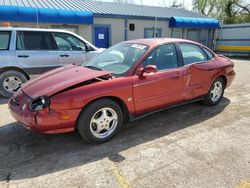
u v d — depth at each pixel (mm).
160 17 17578
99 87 3438
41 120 3129
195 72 4637
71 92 3260
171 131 4066
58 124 3229
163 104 4246
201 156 3254
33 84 3668
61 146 3586
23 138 3854
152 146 3549
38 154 3367
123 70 3887
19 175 2871
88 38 15062
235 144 3588
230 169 2951
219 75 5168
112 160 3182
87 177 2824
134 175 2855
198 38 20516
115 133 3740
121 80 3648
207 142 3652
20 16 11812
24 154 3367
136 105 3850
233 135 3896
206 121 4496
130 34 16688
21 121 3332
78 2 17141
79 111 3305
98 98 3449
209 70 4898
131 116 3889
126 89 3658
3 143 3693
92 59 4621
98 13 14891
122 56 4230
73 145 3609
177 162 3113
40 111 3119
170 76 4195
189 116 4742
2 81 5992
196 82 4703
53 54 6375
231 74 5504
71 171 2945
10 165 3092
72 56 6629
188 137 3834
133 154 3328
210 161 3129
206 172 2893
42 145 3625
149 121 4500
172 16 18500
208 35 21062
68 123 3285
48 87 3393
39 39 6289
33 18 12148
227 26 20141
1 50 5895
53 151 3445
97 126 3539
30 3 14133
